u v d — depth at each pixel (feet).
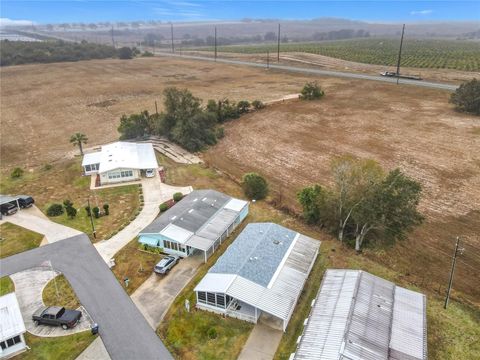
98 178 206.49
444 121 289.12
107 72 571.69
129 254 140.67
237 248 129.29
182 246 137.18
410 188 126.52
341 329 94.17
